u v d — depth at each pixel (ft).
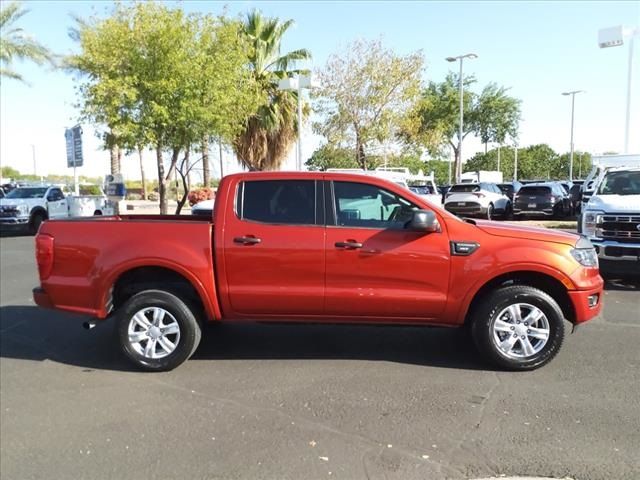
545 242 16.42
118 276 16.87
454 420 13.44
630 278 32.07
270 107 84.94
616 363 17.31
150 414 14.15
